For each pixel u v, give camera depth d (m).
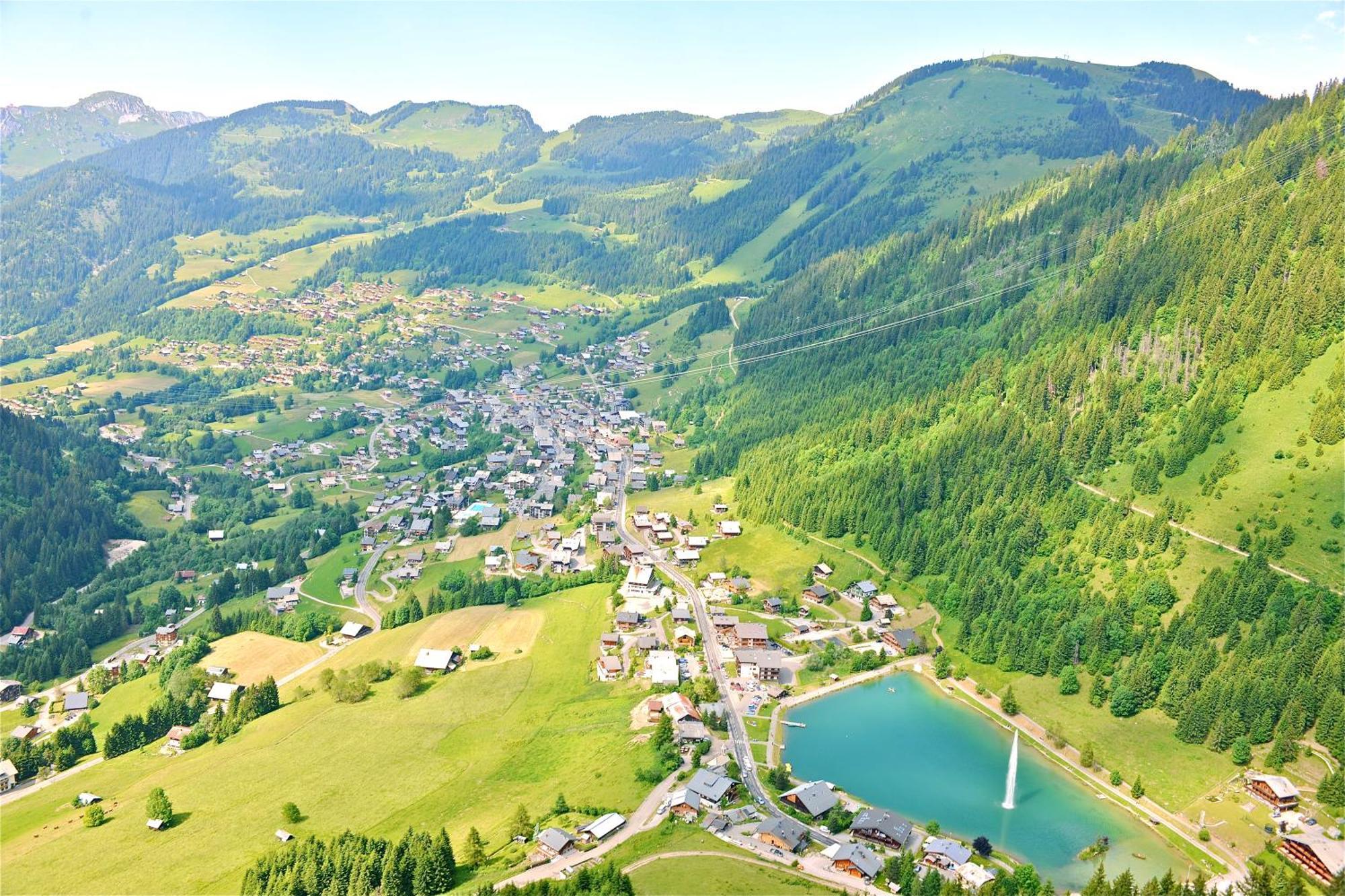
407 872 186.50
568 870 185.00
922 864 192.50
